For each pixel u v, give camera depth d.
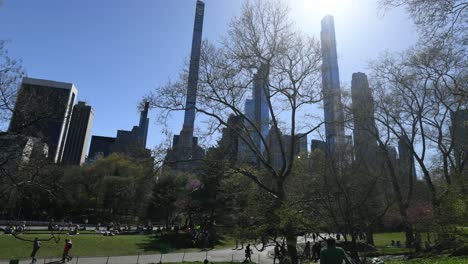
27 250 34.22
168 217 73.31
